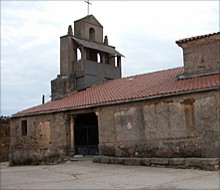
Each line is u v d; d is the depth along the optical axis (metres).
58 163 19.67
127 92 19.17
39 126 22.34
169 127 16.02
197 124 15.15
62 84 25.62
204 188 9.36
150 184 10.26
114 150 17.92
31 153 22.58
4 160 28.72
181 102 15.71
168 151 15.95
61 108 20.97
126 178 11.71
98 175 12.79
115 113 18.12
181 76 18.30
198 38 17.77
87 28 27.45
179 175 12.18
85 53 25.89
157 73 22.77
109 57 28.30
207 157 14.71
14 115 23.77
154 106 16.62
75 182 11.12
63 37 26.48
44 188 10.02
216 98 14.69
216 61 17.31
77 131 22.11
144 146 16.81
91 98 20.89
